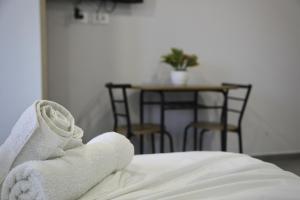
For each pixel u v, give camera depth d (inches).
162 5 133.3
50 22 121.9
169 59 125.2
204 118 142.8
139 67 133.3
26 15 91.0
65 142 37.4
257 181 44.8
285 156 156.3
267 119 152.9
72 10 123.7
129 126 115.2
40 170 32.6
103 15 126.9
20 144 35.1
